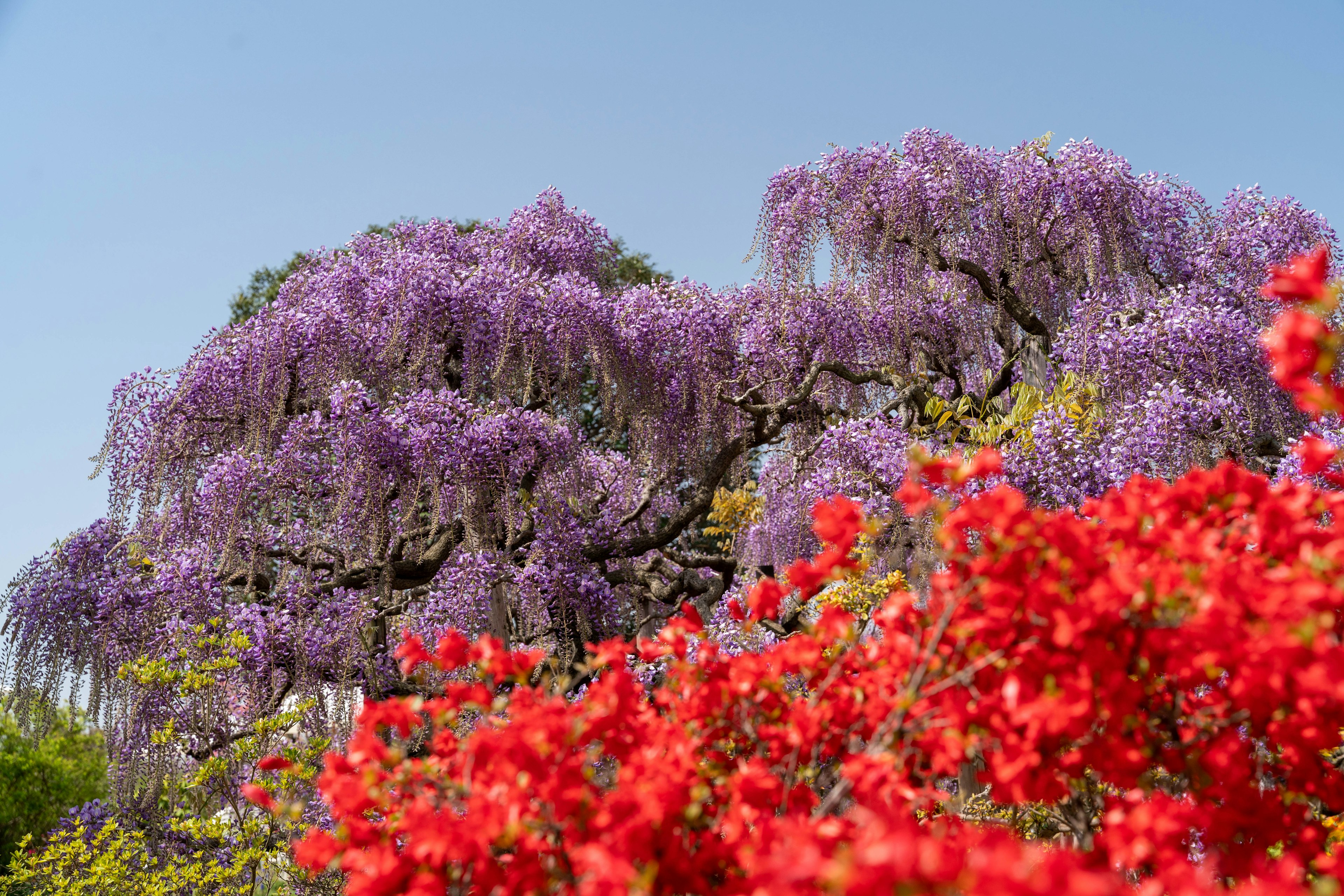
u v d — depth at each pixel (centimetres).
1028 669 196
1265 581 187
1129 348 628
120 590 637
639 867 190
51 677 634
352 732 588
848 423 698
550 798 192
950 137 768
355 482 659
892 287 787
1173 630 191
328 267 804
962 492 548
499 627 736
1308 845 201
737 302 822
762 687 239
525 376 747
